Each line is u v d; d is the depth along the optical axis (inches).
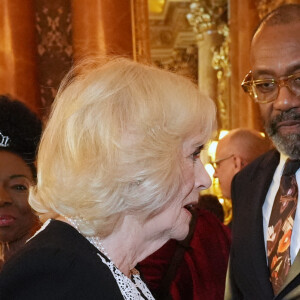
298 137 74.4
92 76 50.2
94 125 47.5
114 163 46.9
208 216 100.7
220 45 434.3
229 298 82.5
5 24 175.5
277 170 81.9
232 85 218.1
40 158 49.3
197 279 93.4
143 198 47.7
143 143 47.6
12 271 43.1
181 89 50.8
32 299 42.8
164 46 580.1
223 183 140.1
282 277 74.1
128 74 50.2
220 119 413.4
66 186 46.9
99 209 46.6
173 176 48.8
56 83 183.8
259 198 81.3
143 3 192.2
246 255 78.7
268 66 74.7
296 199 76.6
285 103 73.4
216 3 432.8
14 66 175.2
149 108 48.5
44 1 185.2
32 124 63.5
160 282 86.4
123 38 182.1
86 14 180.5
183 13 536.7
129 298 46.6
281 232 76.6
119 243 49.6
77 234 47.1
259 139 139.6
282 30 75.2
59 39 185.2
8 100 64.5
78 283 43.9
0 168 60.5
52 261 43.8
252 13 199.3
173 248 88.5
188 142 51.1
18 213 60.9
